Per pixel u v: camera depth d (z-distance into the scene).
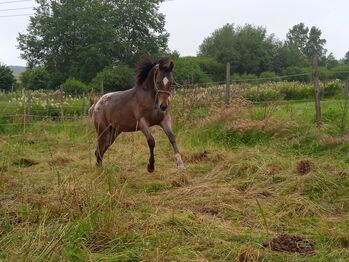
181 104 12.28
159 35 60.75
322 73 40.69
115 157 8.91
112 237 4.39
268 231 4.69
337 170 6.74
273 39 72.62
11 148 7.25
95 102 9.12
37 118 15.70
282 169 7.06
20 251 3.78
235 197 5.91
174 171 7.64
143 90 7.68
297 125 9.61
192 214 5.11
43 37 58.69
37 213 4.96
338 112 10.36
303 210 5.31
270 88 23.70
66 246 4.06
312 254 4.13
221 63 67.31
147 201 5.84
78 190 5.29
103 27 56.06
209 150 9.05
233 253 4.09
